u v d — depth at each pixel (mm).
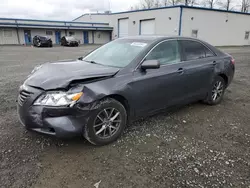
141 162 2473
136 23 30656
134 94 2951
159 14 26469
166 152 2682
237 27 28969
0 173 2240
